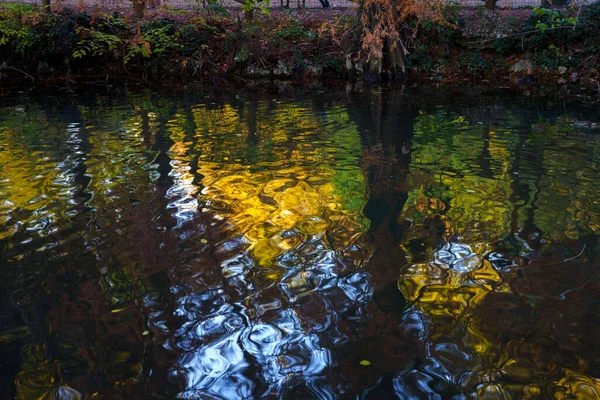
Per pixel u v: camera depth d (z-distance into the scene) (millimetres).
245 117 9555
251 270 3986
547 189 5668
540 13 14438
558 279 3844
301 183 5902
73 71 14859
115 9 18438
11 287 3785
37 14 15102
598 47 13773
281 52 14914
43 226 4738
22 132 8312
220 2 17750
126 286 3777
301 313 3451
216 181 5961
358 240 4496
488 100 11156
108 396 2748
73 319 3414
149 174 6199
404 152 7133
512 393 2734
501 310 3469
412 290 3713
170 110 10312
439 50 14758
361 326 3312
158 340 3195
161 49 14664
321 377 2873
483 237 4539
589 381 2812
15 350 3125
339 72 14523
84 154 7035
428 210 5137
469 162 6652
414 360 2994
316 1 23125
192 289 3736
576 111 9859
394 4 13414
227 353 3076
